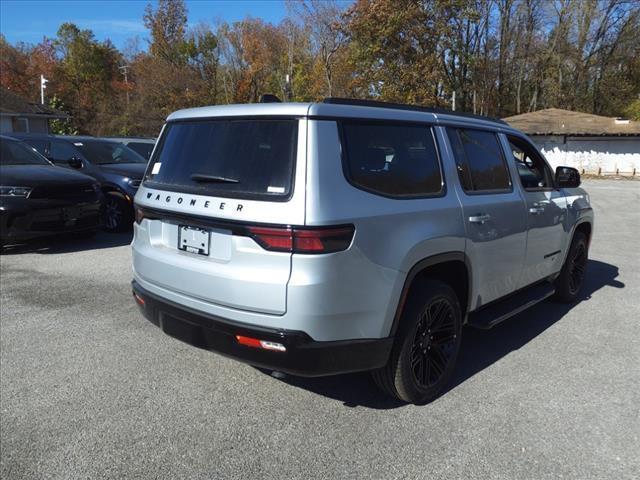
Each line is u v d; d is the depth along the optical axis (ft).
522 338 15.80
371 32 122.52
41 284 20.43
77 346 14.48
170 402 11.59
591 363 13.99
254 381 12.64
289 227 9.04
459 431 10.61
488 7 146.92
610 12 152.66
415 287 11.13
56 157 33.55
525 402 11.83
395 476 9.20
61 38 192.95
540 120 120.16
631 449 10.08
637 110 141.28
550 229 16.30
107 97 181.16
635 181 91.91
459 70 147.95
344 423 10.85
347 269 9.39
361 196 9.77
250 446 10.02
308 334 9.28
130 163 35.01
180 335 10.89
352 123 10.21
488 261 13.08
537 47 157.69
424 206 11.00
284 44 176.45
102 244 28.71
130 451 9.79
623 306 19.04
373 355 10.14
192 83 168.96
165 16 178.50
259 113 10.11
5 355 13.82
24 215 24.40
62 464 9.39
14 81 185.37
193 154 11.03
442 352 12.02
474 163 13.09
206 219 10.05
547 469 9.43
